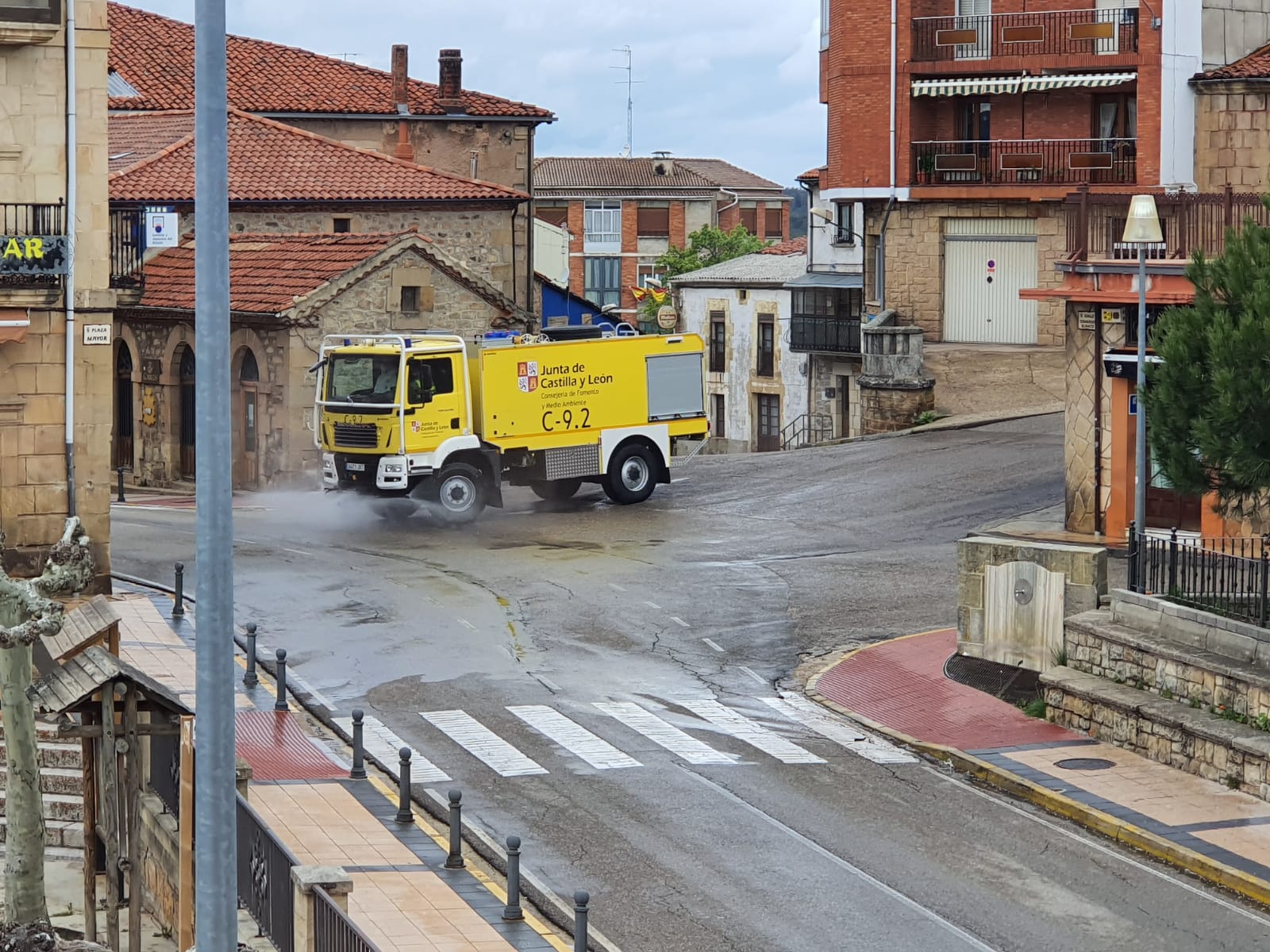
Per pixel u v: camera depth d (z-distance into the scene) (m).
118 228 33.19
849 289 59.88
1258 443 20.39
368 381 35.12
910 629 27.14
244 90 57.94
